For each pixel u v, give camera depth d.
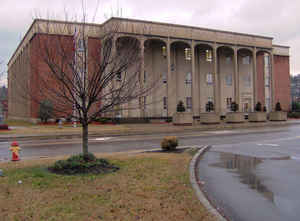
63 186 5.88
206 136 19.05
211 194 6.03
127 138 17.95
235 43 37.47
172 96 36.62
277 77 46.44
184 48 38.06
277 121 36.69
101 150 12.58
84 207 4.73
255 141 16.11
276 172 8.10
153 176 6.84
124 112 31.62
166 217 4.38
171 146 11.96
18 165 8.06
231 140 16.66
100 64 7.87
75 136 19.25
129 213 4.50
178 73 37.44
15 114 44.41
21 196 5.25
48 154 11.41
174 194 5.49
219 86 40.50
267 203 5.46
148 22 30.86
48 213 4.46
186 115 28.83
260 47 39.69
